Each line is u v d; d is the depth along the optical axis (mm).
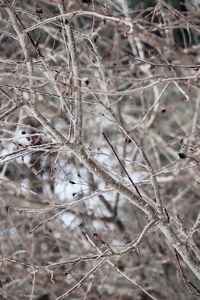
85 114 8633
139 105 10641
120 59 9336
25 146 5648
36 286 8594
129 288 9273
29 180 8797
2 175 8688
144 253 9266
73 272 8430
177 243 5859
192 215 9188
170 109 9953
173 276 9398
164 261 9039
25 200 8656
